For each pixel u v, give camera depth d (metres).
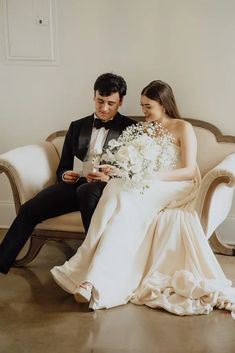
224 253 3.06
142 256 2.54
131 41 3.19
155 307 2.39
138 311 2.37
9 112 3.45
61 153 3.24
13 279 2.75
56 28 3.25
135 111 3.28
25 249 3.24
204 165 3.11
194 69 3.15
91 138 2.92
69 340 2.11
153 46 3.17
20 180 2.80
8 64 3.36
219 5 3.04
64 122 3.40
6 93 3.41
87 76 3.29
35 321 2.28
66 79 3.32
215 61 3.12
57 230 2.76
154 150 2.54
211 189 2.50
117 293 2.41
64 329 2.20
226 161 2.72
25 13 3.26
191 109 3.21
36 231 2.79
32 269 2.89
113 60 3.24
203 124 3.15
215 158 3.09
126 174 2.49
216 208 2.65
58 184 2.82
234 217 3.27
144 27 3.16
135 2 3.13
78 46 3.26
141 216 2.54
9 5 3.26
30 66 3.34
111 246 2.43
